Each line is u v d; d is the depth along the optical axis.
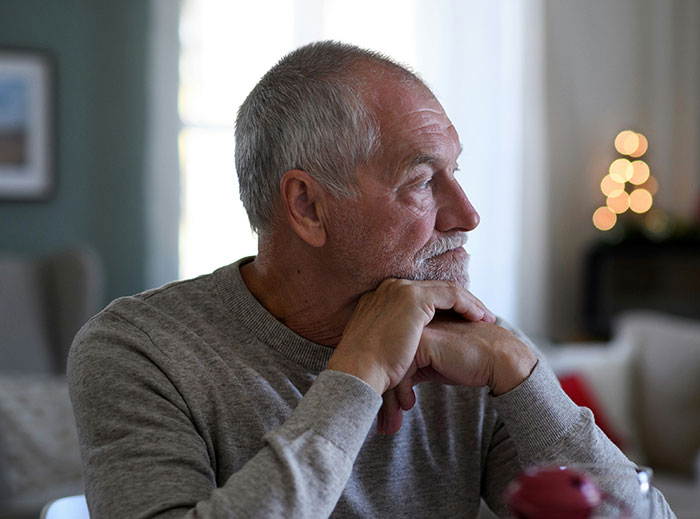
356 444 0.89
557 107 5.23
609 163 5.32
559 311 5.27
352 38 4.54
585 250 5.29
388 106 1.04
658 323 3.38
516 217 4.91
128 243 4.27
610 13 5.33
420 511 1.12
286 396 1.07
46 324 3.58
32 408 2.64
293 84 1.07
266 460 0.86
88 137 4.20
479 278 4.82
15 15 4.09
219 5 4.33
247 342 1.09
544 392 1.03
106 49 4.21
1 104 4.05
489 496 1.21
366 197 1.04
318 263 1.07
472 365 1.03
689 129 5.40
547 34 5.18
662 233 4.97
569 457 1.02
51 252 4.17
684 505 2.59
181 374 1.03
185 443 0.96
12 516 2.36
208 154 4.35
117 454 0.93
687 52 5.41
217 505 0.83
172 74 4.25
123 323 1.08
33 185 4.12
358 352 0.96
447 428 1.17
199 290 1.14
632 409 3.23
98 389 0.99
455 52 4.73
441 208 1.07
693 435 3.10
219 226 4.37
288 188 1.06
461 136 4.75
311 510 0.84
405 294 1.01
